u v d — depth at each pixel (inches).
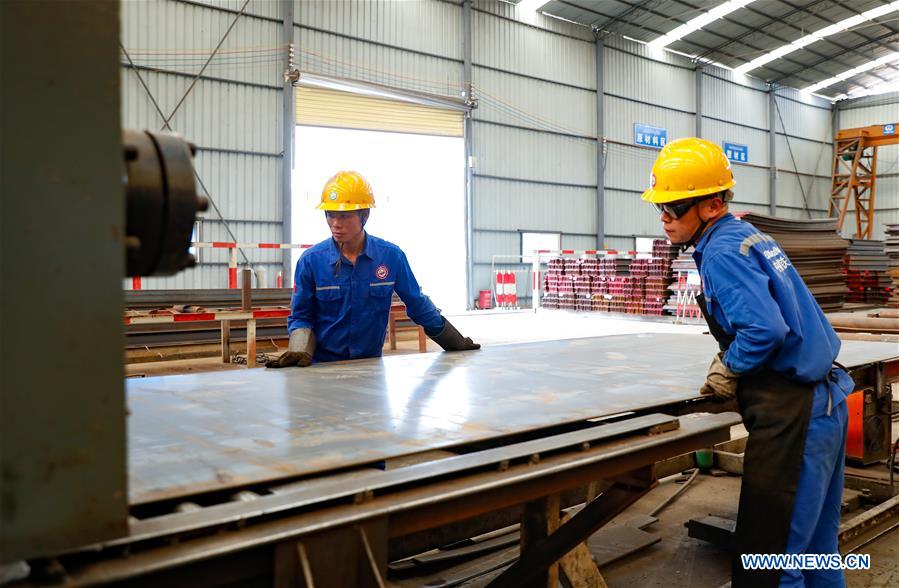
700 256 79.0
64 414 29.7
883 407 140.0
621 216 692.7
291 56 474.6
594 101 665.0
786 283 73.8
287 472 47.7
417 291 125.5
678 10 641.6
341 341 122.9
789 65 801.6
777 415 73.4
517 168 612.1
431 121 552.4
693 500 136.8
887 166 889.5
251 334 242.7
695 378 92.0
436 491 46.8
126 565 33.7
